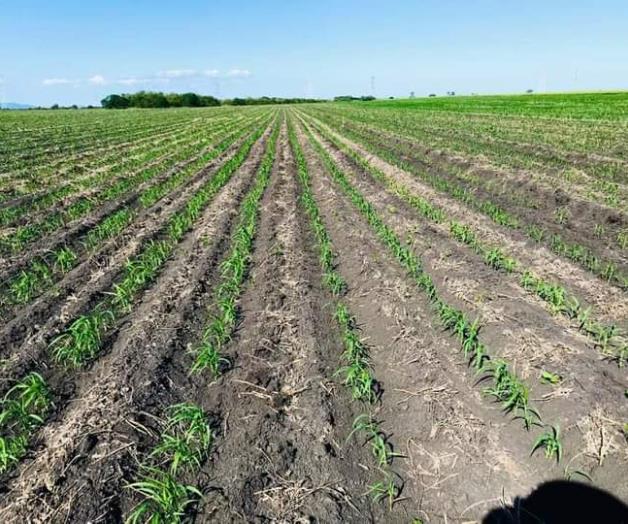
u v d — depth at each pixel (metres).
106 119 55.75
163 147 26.38
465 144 21.52
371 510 3.77
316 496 3.87
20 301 7.36
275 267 8.43
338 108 74.69
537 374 5.03
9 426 4.65
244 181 16.36
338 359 5.72
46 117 59.69
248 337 6.20
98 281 7.98
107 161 21.38
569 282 7.32
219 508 3.76
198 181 16.36
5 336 6.26
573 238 9.40
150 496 3.71
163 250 9.41
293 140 28.86
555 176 13.77
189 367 5.59
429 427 4.55
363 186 14.91
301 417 4.73
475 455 4.19
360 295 7.34
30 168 19.61
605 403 4.42
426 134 26.97
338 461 4.23
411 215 11.23
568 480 3.89
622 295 6.79
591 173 14.09
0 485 3.97
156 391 5.07
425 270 8.03
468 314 6.45
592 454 4.01
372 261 8.34
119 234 10.53
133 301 7.30
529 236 9.53
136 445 4.32
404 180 15.15
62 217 12.01
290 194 14.40
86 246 9.84
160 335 6.14
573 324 6.04
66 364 5.69
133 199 14.00
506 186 13.69
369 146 24.02
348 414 4.81
